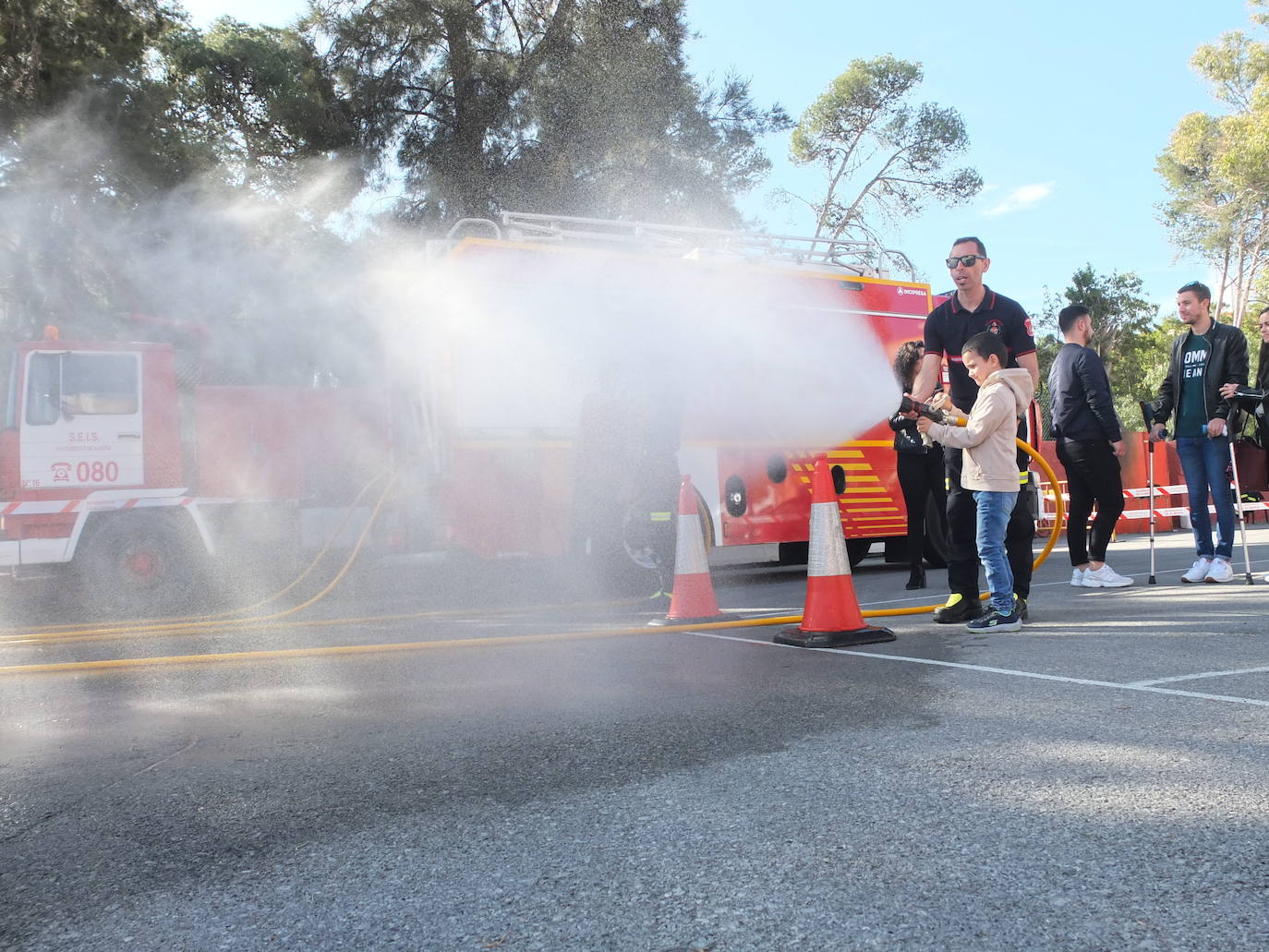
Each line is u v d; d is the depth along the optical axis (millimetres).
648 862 2242
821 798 2643
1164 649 4656
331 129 22656
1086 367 7535
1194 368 7512
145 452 9391
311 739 3576
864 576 10188
